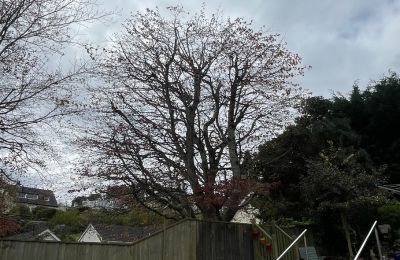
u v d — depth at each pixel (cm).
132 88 1530
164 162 1470
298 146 2030
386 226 1659
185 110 1541
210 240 1091
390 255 1592
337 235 1836
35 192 1458
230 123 1544
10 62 1159
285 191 2017
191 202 1369
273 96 1603
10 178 1275
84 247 1052
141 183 1405
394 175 2223
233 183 1298
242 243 1196
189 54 1598
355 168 1800
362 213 1772
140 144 1453
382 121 2312
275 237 1229
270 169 1988
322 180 1698
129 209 1497
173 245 1062
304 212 1864
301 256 1441
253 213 1973
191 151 1469
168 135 1517
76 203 1558
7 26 1165
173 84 1558
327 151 1923
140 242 1091
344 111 2370
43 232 2588
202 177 1438
